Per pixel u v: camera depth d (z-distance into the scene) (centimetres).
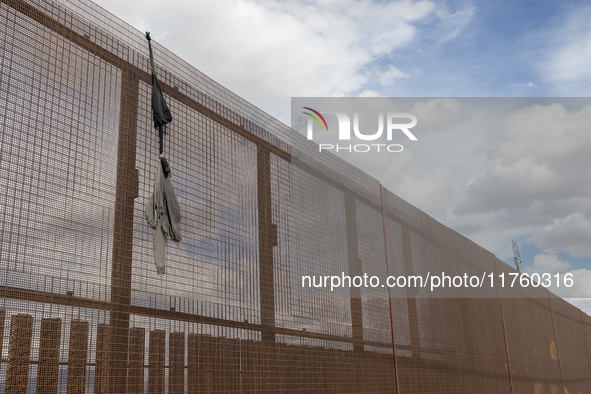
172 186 258
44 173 200
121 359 212
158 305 235
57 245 199
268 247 323
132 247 230
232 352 271
